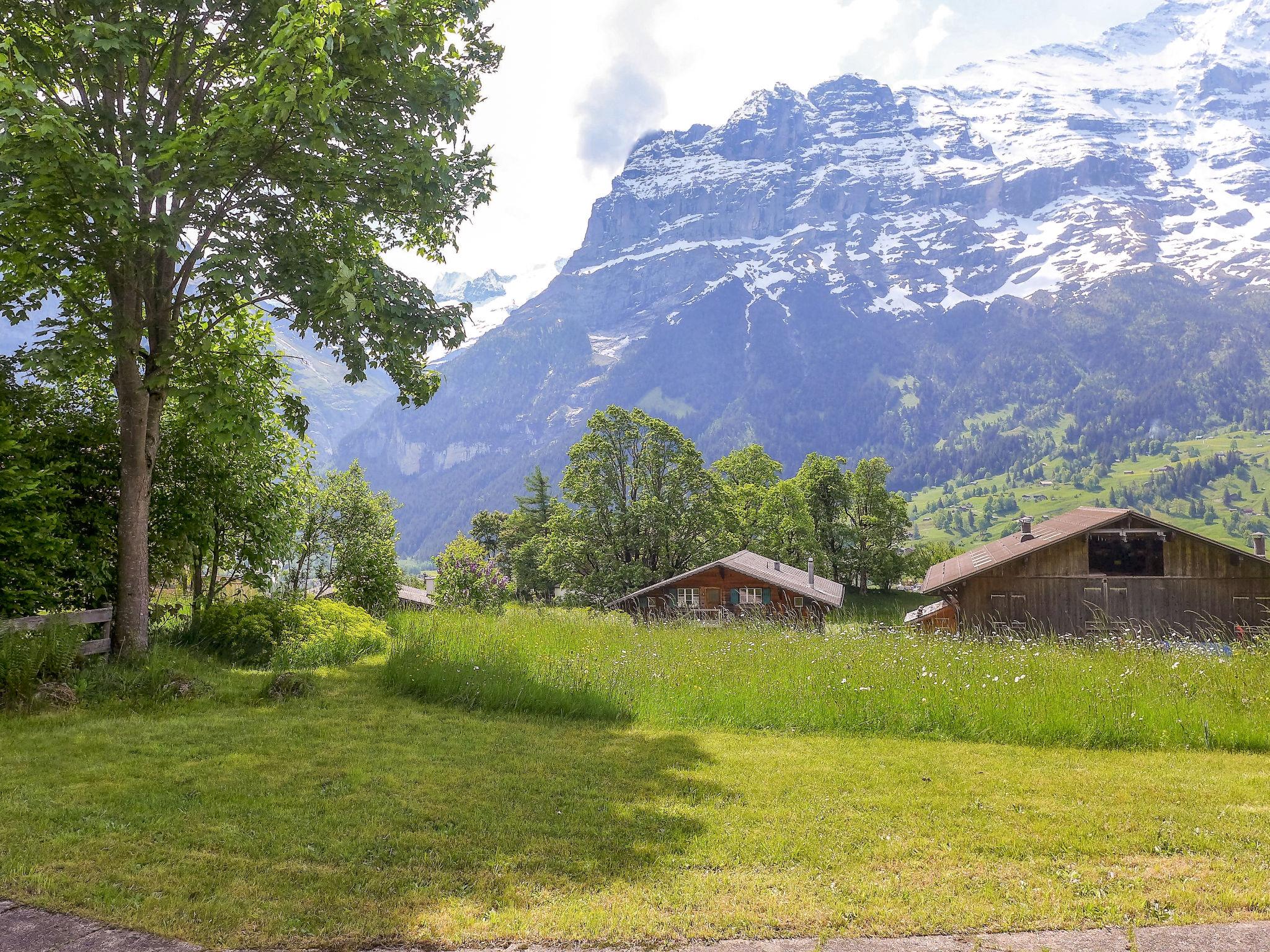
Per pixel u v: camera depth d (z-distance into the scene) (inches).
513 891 212.8
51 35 445.7
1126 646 573.0
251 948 179.9
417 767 327.3
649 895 211.9
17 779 285.9
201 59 508.4
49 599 466.9
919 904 208.1
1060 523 1811.0
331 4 396.5
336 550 940.0
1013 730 411.2
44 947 175.6
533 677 484.7
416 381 519.5
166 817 255.9
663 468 2255.2
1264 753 383.6
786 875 227.5
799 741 399.9
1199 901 210.4
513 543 3602.4
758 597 1914.4
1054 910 204.5
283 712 417.4
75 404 563.8
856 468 3447.3
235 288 435.2
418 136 478.3
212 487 594.2
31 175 387.5
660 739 397.7
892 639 620.1
